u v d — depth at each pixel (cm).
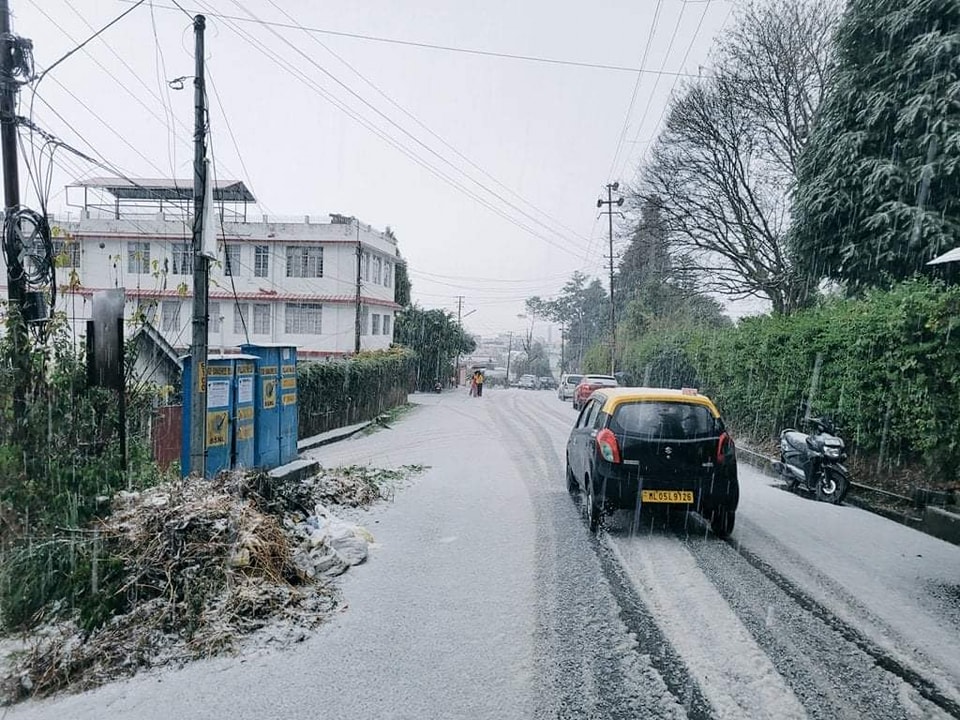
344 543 702
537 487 1127
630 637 511
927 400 913
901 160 1576
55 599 550
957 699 423
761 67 2338
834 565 696
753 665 466
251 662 472
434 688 434
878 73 1639
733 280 2584
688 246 2639
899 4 1584
